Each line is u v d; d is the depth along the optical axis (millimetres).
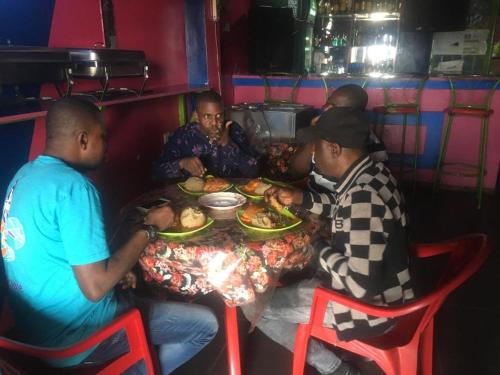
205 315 1425
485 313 2229
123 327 1168
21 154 1891
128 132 2768
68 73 1689
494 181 4105
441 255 2820
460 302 2322
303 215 1561
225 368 1828
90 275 1073
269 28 4816
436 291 1155
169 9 3234
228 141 2287
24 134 1893
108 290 1115
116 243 1365
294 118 3779
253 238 1329
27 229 1087
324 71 6043
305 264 1451
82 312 1173
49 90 2031
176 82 3449
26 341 1175
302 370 1432
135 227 1425
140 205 1648
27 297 1133
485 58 5711
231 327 1582
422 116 4152
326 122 1268
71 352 1019
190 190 1799
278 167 2584
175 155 2219
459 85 3939
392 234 1203
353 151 1257
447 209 3758
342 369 1536
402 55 5902
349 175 1256
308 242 1383
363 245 1171
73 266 1077
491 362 1875
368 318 1267
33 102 1782
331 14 5738
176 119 3391
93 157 1233
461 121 4039
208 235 1354
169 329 1371
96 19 2385
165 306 1381
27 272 1114
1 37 1763
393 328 1359
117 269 1136
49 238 1091
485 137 3850
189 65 3631
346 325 1284
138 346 1214
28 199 1082
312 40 5707
